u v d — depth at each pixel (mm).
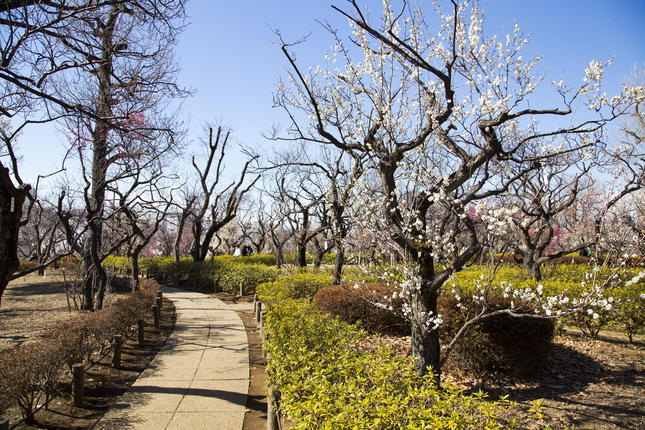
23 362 4645
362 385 3436
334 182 8734
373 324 8508
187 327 10242
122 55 6254
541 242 9602
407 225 4844
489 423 2648
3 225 3783
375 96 5656
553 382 6113
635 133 9664
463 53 5273
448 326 6281
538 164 4812
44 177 8172
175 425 4770
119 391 5891
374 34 4227
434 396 3053
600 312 7648
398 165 5391
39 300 12438
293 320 5805
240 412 5156
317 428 2928
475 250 4504
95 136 8375
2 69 4648
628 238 8945
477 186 4594
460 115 4891
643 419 4781
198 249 21359
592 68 4191
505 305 6203
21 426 4621
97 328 6555
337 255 10688
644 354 7234
